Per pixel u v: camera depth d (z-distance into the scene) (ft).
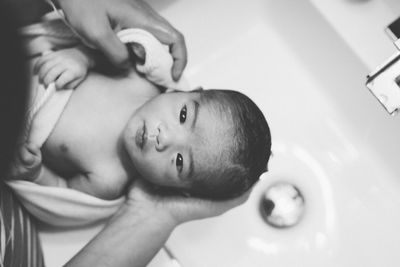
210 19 2.50
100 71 1.93
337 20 2.14
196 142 1.69
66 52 1.84
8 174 1.66
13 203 1.73
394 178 2.30
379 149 2.32
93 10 1.76
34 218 1.96
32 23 1.92
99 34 1.76
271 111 2.51
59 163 1.87
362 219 2.30
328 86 2.44
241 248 2.29
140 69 1.92
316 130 2.46
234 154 1.71
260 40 2.60
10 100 0.69
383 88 1.55
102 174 1.86
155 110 1.73
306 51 2.45
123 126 1.86
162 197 1.91
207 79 2.57
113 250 1.77
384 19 2.12
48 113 1.75
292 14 2.38
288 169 2.42
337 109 2.44
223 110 1.73
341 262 2.25
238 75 2.57
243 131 1.73
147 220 1.86
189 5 2.41
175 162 1.71
